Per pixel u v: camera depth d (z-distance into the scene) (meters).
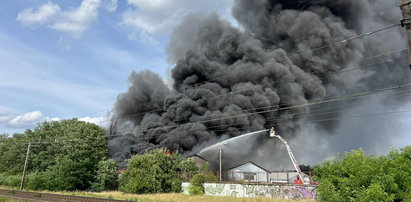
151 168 31.34
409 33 8.35
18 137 51.97
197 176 29.67
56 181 34.81
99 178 36.06
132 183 30.30
